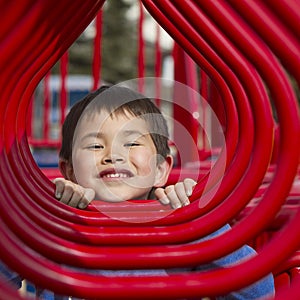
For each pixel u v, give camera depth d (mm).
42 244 1524
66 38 1481
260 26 1329
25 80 1662
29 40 1319
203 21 1387
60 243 1540
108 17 30953
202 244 1551
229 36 1374
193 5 1384
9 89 1404
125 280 1516
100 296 1502
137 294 1506
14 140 1694
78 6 1325
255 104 1462
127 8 31172
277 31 1328
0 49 1302
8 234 1503
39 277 1497
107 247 1567
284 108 1421
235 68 1435
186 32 1531
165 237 1576
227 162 1848
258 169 1510
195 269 1971
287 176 1476
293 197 2648
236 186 1574
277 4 1313
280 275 2230
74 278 1508
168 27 1706
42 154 6055
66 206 1661
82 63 29266
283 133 1448
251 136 1562
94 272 1862
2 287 1498
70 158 2021
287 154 1454
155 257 1542
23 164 1723
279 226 2500
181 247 1551
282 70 1394
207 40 1410
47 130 5965
